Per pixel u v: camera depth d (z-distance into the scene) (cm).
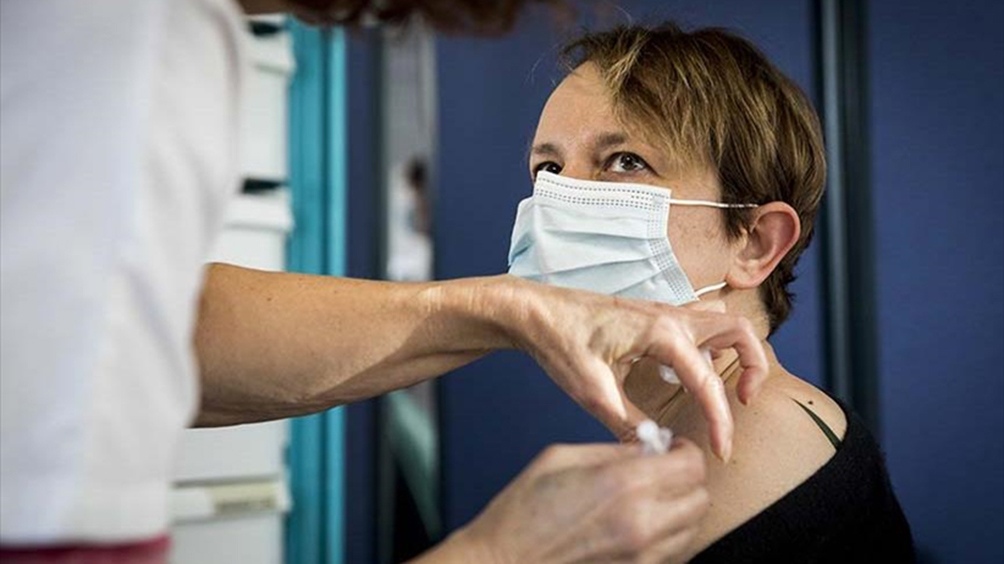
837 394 208
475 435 243
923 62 200
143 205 61
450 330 99
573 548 75
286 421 212
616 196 124
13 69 64
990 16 192
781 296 133
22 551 60
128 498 61
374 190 234
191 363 67
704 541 105
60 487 58
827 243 210
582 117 128
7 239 61
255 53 194
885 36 205
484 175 241
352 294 103
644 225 123
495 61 239
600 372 88
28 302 60
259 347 102
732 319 91
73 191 61
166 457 65
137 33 63
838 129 209
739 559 103
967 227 195
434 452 250
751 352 91
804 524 104
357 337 101
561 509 75
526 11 82
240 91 70
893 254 204
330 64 215
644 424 82
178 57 65
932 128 199
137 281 61
